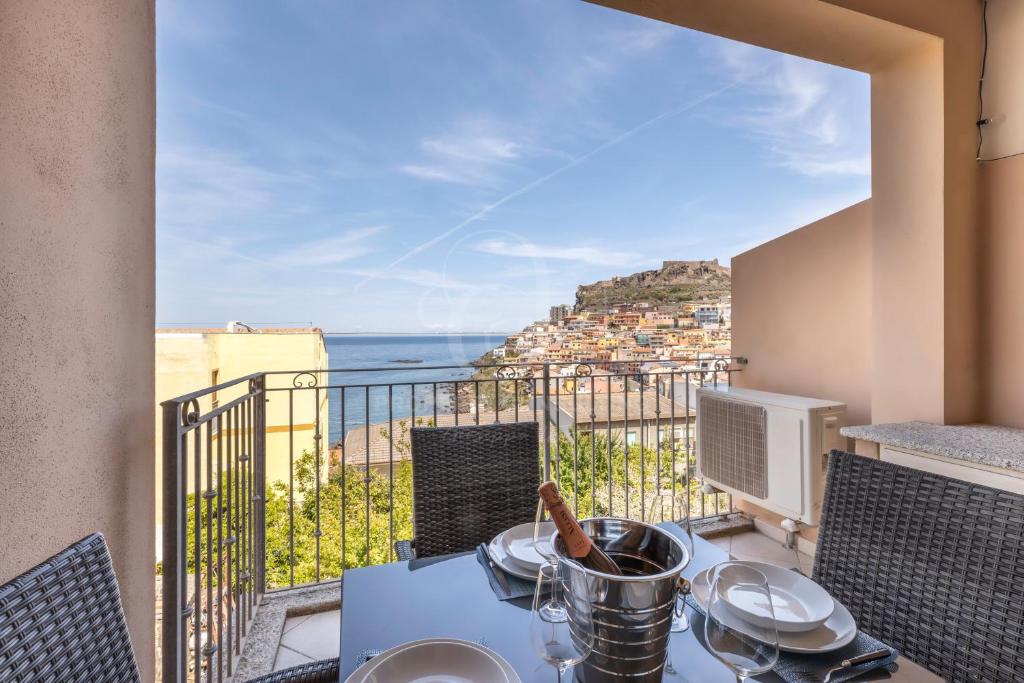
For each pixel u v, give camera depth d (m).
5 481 0.84
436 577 1.04
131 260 1.28
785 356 2.87
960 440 1.74
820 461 2.33
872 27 1.97
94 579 0.71
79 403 1.04
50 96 0.96
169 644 1.23
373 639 0.83
